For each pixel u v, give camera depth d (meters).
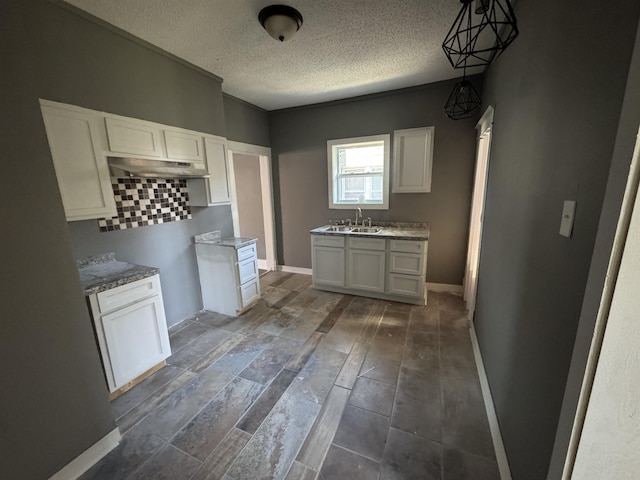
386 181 3.70
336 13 1.90
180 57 2.51
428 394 1.89
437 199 3.50
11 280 1.19
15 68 1.17
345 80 3.10
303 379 2.07
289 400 1.87
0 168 1.14
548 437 0.94
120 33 2.07
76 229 2.05
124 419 1.74
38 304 1.27
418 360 2.25
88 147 1.92
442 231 3.56
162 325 2.18
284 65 2.70
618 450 0.52
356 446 1.53
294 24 1.88
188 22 1.99
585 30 0.83
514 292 1.42
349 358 2.30
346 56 2.53
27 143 1.22
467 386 1.96
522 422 1.19
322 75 2.95
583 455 0.62
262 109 4.14
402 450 1.50
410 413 1.74
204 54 2.46
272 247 4.67
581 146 0.82
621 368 0.51
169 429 1.67
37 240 1.26
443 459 1.45
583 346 0.62
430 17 1.96
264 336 2.66
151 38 2.20
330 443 1.55
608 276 0.54
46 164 1.28
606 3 0.71
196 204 2.95
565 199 0.90
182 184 2.88
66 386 1.37
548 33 1.13
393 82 3.20
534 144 1.24
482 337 2.18
